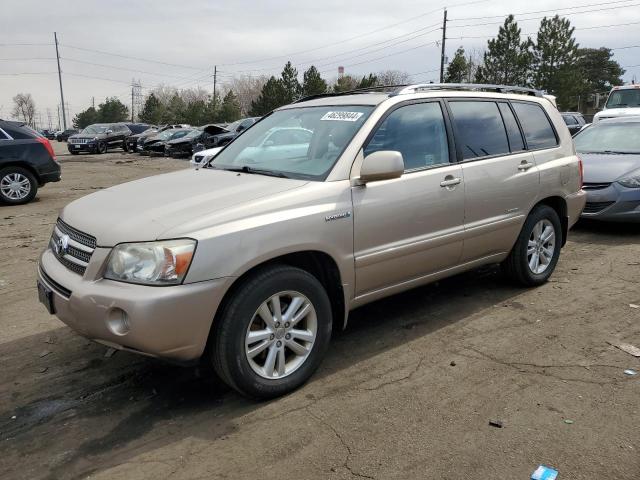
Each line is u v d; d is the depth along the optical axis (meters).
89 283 3.16
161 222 3.16
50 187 15.16
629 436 3.00
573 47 48.72
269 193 3.48
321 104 4.58
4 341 4.49
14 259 7.03
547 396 3.43
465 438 3.02
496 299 5.17
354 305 3.94
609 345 4.14
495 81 49.09
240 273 3.19
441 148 4.41
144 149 29.34
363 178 3.72
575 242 7.37
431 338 4.34
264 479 2.74
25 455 3.00
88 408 3.46
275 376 3.46
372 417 3.25
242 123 25.41
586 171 7.86
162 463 2.89
